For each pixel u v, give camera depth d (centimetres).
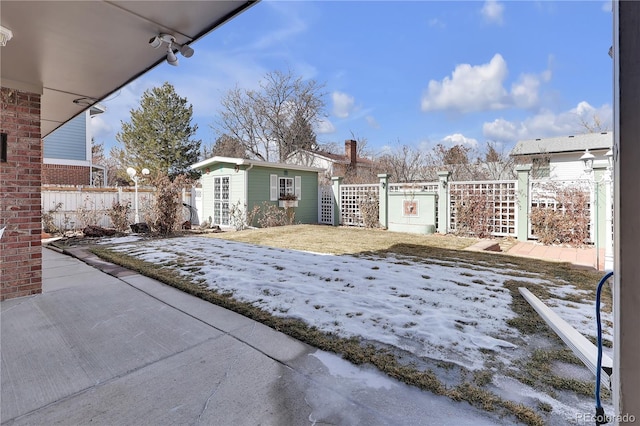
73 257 613
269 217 1207
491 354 237
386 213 1089
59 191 1038
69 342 261
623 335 83
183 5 254
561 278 441
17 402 188
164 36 296
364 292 377
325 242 789
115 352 245
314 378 210
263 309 328
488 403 182
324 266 509
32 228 384
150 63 353
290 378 210
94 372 218
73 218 1061
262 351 246
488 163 1606
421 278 435
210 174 1302
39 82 391
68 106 495
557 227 772
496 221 877
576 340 164
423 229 979
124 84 407
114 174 2327
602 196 685
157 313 323
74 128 1540
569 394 189
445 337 262
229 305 340
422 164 1764
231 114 2238
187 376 213
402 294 368
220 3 253
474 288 390
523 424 165
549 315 204
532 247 742
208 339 267
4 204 365
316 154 2120
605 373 133
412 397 189
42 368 223
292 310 324
